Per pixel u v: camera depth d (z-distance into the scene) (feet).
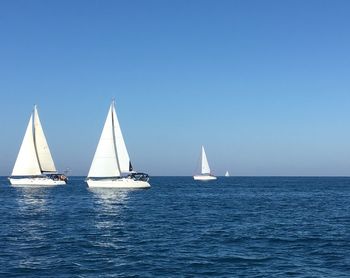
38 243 99.50
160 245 98.22
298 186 504.43
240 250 93.56
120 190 315.37
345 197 294.25
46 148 352.69
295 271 76.07
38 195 274.57
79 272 74.18
